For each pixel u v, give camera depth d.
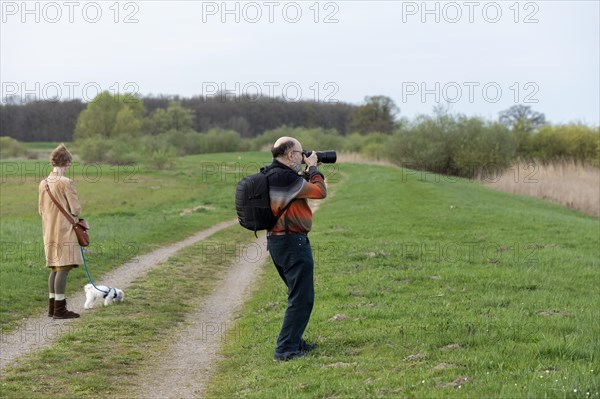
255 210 8.73
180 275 17.61
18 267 16.45
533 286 14.16
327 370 8.24
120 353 10.23
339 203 38.34
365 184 48.97
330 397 7.23
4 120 105.25
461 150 69.00
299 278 8.94
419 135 72.06
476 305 12.03
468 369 7.68
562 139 81.00
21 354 10.14
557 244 21.22
